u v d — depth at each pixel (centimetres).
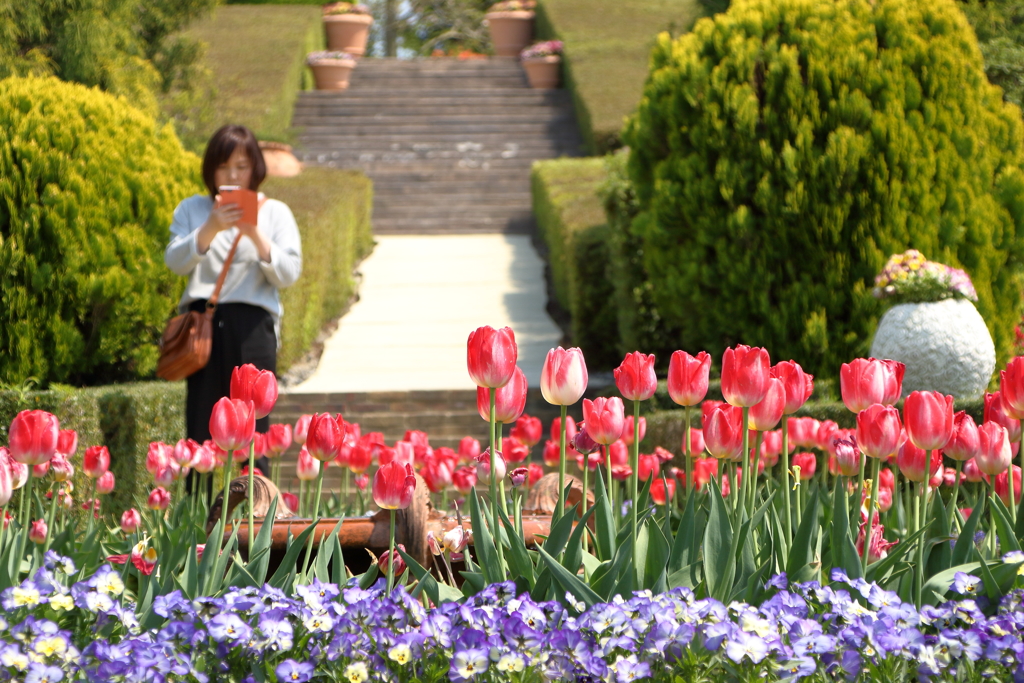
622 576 253
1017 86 1057
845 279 747
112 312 727
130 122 760
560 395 259
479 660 223
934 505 320
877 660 234
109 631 265
